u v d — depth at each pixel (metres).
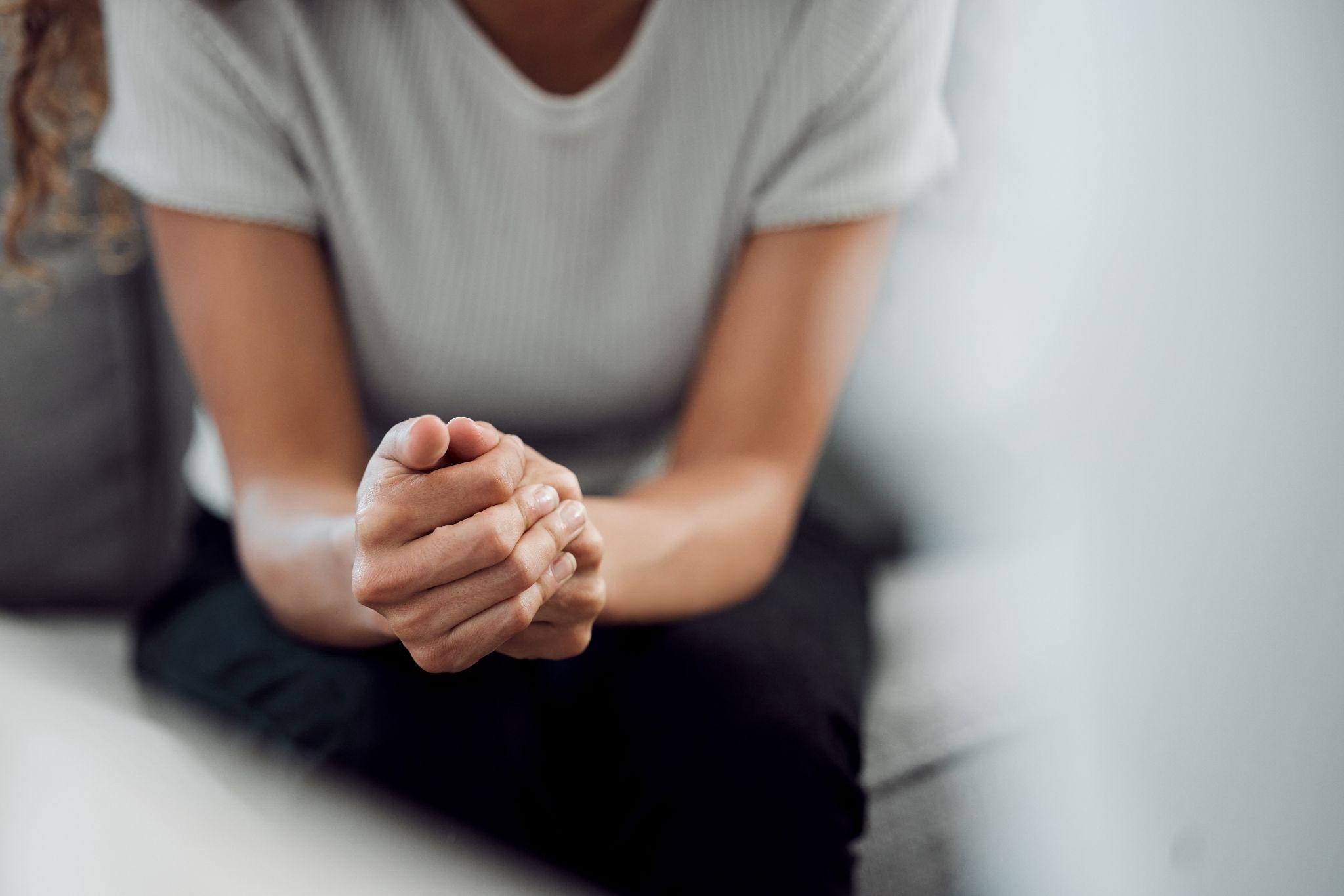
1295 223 1.13
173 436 1.30
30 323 1.22
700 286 1.13
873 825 1.09
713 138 1.09
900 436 1.29
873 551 1.29
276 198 1.07
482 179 1.08
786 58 1.08
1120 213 1.18
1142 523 1.15
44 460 1.25
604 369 1.14
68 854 0.61
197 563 1.16
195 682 1.03
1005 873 1.11
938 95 1.12
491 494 0.88
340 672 0.99
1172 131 1.17
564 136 1.07
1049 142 1.21
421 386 1.14
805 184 1.09
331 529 0.97
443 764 0.96
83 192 1.21
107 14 1.07
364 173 1.08
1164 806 1.12
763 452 1.08
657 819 0.97
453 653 0.91
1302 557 1.10
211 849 0.63
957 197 1.23
